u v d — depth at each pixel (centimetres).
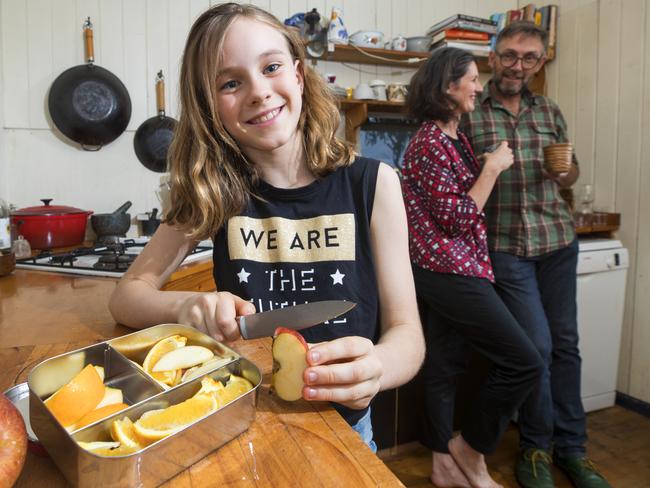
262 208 89
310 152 87
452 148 152
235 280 89
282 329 54
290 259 87
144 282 86
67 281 120
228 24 75
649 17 215
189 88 83
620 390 236
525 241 174
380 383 59
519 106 182
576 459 175
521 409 180
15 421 37
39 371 48
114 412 44
